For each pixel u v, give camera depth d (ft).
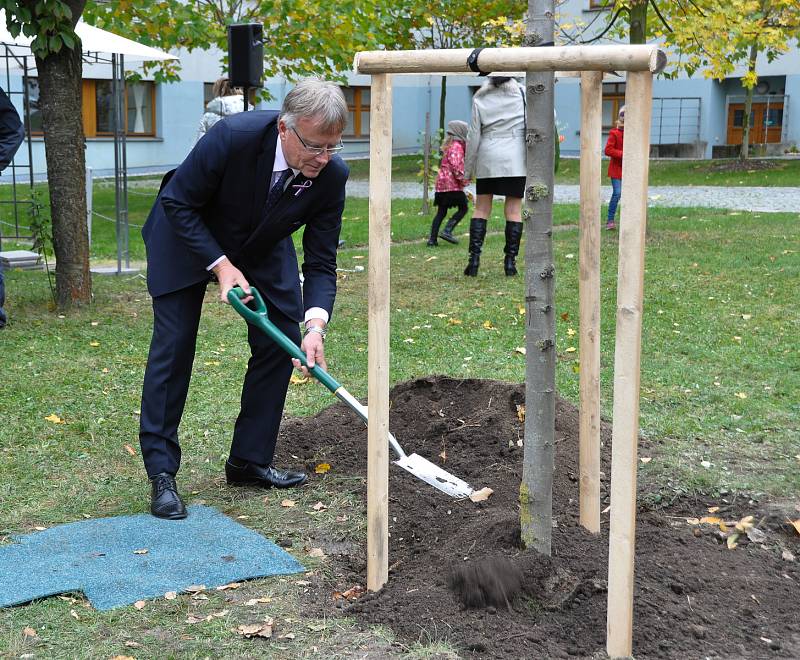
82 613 9.78
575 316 26.04
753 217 47.55
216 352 22.27
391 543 11.81
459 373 20.07
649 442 15.53
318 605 10.04
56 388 18.99
